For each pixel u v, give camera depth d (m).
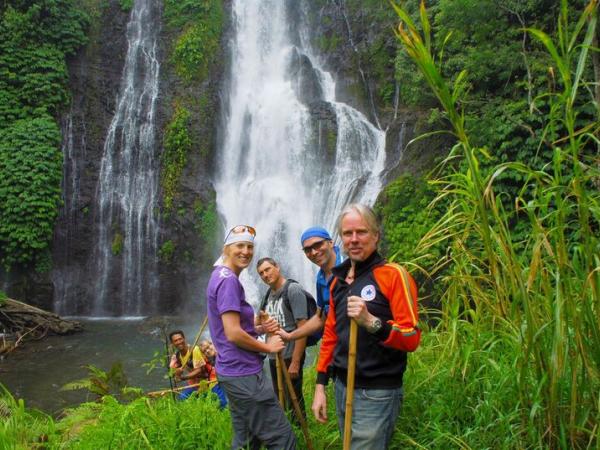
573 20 10.45
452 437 3.38
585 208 3.00
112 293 17.52
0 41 17.66
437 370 4.11
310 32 20.97
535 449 3.12
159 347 12.63
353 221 3.02
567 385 3.30
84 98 18.81
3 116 17.14
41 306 16.55
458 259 4.21
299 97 19.98
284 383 4.36
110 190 18.28
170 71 19.58
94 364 11.30
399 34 2.96
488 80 12.42
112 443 4.10
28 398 9.33
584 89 10.23
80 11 19.08
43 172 16.70
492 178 3.17
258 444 3.68
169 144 18.34
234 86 20.27
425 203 13.58
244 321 3.67
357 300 2.80
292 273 17.19
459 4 11.77
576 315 3.00
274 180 18.52
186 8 20.23
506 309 3.74
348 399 2.89
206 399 4.75
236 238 3.70
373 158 17.41
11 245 16.00
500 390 3.50
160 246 17.69
